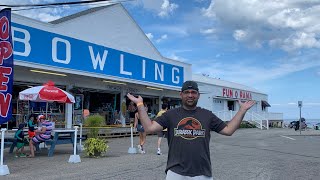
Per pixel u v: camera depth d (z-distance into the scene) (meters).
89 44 22.12
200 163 4.18
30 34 18.30
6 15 10.08
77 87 22.55
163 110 13.98
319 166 11.53
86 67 21.80
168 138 4.34
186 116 4.29
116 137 22.91
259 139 23.91
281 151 16.08
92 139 13.11
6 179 8.72
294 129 43.16
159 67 28.88
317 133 33.06
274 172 10.27
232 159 12.94
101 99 25.23
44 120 13.59
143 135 14.29
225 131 4.30
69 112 21.86
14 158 12.49
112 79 23.88
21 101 19.75
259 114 46.84
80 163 11.34
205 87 40.00
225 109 44.84
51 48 19.48
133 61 25.94
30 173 9.53
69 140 13.76
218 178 9.25
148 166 10.79
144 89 28.89
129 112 26.28
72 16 21.48
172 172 4.20
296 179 9.30
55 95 13.38
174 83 30.67
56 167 10.54
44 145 15.52
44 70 19.33
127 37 25.50
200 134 4.23
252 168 10.90
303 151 16.16
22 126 13.30
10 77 10.12
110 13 23.97
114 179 8.83
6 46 10.11
